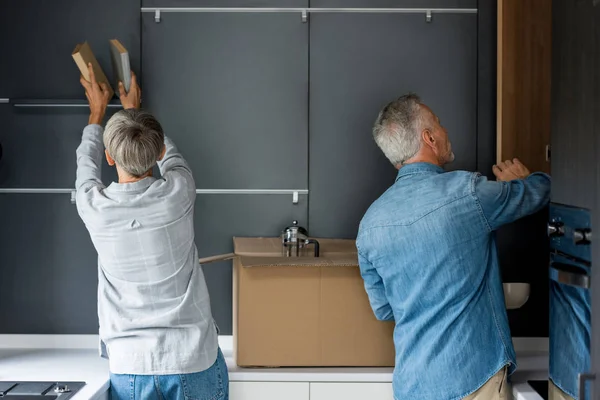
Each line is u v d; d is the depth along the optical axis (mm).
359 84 2604
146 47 2576
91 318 2602
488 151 2602
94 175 2002
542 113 2469
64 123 2588
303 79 2598
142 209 1858
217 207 2605
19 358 2430
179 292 1930
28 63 2574
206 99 2590
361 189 2613
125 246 1863
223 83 2590
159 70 2580
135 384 1897
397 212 1937
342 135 2607
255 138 2600
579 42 1598
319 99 2604
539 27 2457
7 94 2574
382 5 2596
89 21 2572
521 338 2617
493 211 1882
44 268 2598
